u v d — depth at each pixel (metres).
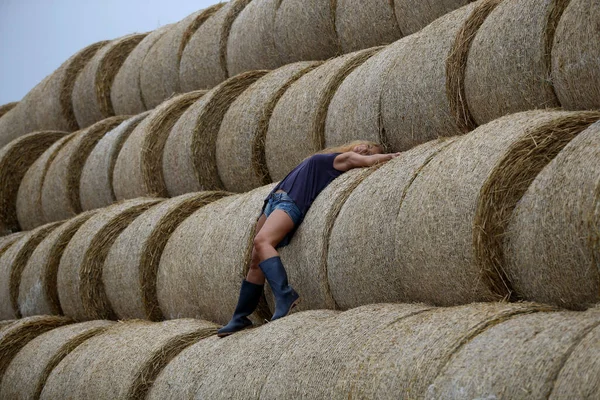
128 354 7.41
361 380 4.92
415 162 6.08
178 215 8.70
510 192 5.18
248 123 8.83
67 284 9.51
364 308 5.81
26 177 12.41
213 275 7.55
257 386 5.77
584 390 3.68
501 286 5.20
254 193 7.77
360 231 6.17
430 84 6.73
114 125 11.70
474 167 5.36
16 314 10.70
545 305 4.78
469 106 6.46
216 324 7.65
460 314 4.89
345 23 8.93
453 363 4.45
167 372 6.90
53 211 11.76
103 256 9.34
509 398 4.02
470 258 5.26
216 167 9.47
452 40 6.61
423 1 7.83
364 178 6.59
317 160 6.95
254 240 6.66
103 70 12.82
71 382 7.86
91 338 8.41
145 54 12.09
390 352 4.91
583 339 3.92
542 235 4.74
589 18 5.23
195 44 11.04
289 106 8.35
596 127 4.71
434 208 5.52
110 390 7.28
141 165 9.93
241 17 10.49
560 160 4.76
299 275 6.75
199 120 9.40
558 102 5.82
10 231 12.68
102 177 10.77
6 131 14.31
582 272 4.47
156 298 8.68
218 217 7.88
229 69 10.65
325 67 8.36
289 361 5.63
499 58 6.07
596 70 5.23
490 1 6.49
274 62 10.03
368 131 7.39
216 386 6.14
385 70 7.34
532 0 5.88
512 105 6.09
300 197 6.80
